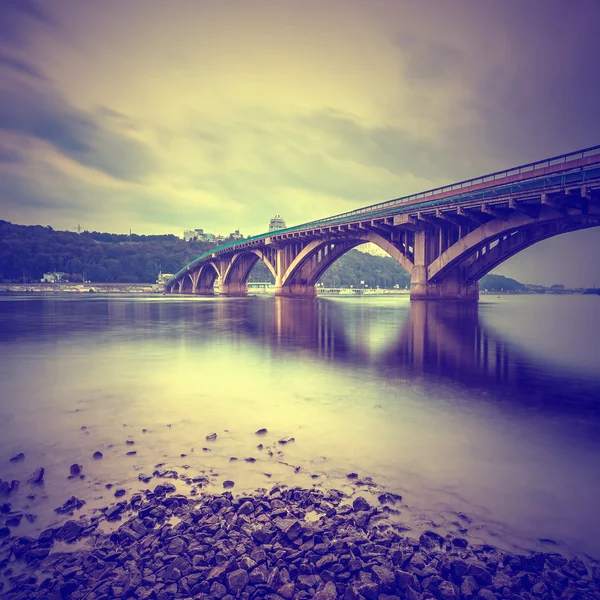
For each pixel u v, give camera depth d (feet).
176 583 13.53
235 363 52.65
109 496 18.71
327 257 268.82
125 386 39.96
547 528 16.14
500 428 27.09
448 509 17.44
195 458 22.79
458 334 85.15
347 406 32.50
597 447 23.70
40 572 13.85
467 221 146.41
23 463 22.22
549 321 123.03
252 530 16.12
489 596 12.93
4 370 48.32
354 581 13.66
